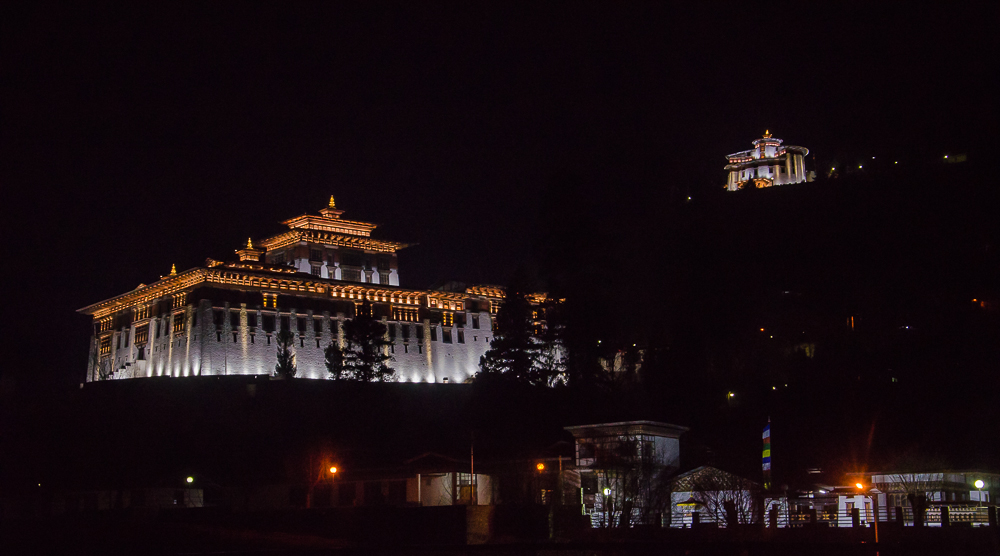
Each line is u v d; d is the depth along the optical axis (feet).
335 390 456.04
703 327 437.17
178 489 299.79
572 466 221.25
